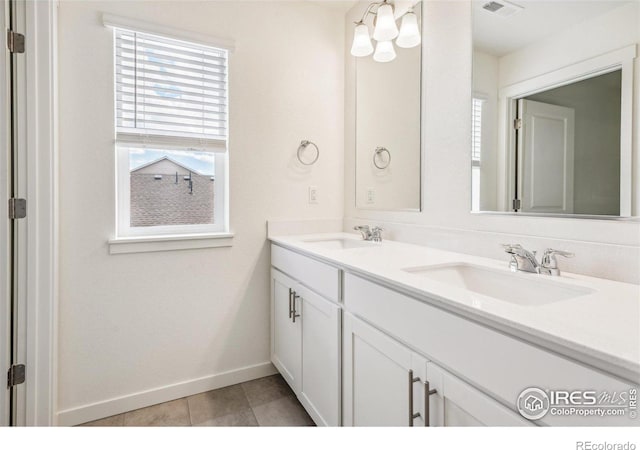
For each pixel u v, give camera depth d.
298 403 1.79
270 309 2.06
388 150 1.88
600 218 1.00
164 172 1.84
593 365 0.56
